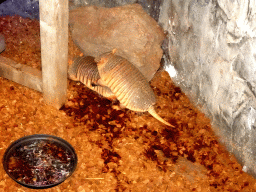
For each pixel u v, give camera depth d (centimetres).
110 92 127
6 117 114
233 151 116
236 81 108
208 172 111
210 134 125
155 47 148
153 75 147
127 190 100
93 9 153
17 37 151
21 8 166
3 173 97
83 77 130
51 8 99
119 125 123
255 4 95
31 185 90
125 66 123
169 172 109
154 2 153
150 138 121
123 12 145
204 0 119
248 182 107
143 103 121
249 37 99
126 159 111
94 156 109
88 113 125
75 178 101
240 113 109
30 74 122
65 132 115
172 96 142
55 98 121
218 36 114
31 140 106
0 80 128
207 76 125
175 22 142
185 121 130
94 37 145
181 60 142
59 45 108
